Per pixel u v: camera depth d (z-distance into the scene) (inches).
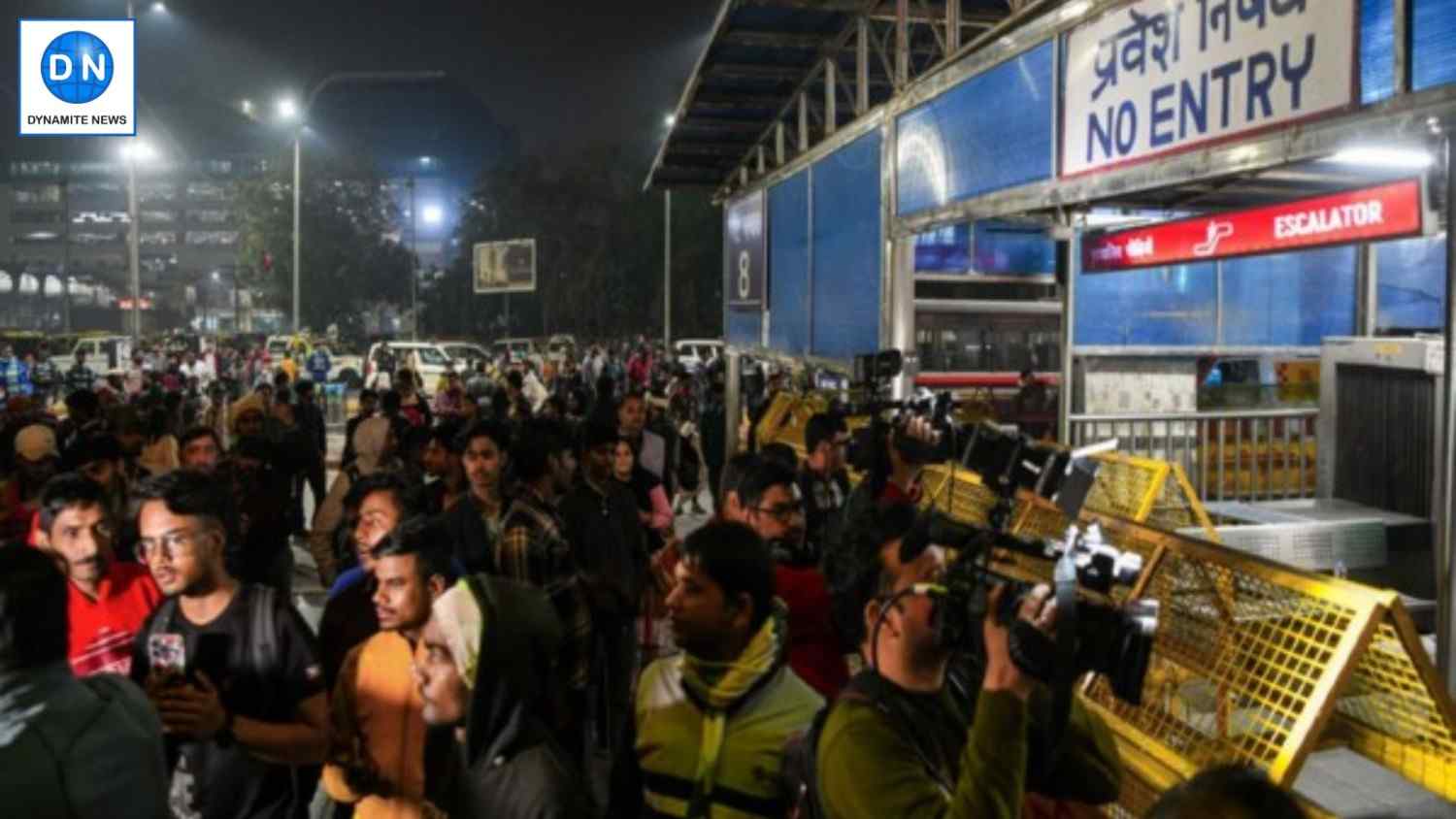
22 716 90.1
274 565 214.4
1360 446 288.8
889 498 182.1
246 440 222.4
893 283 460.8
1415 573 256.8
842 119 653.9
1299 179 323.3
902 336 461.4
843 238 543.5
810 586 140.3
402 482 163.5
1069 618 69.7
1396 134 201.0
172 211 5708.7
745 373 693.3
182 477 129.3
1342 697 131.6
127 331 4717.0
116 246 5777.6
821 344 585.0
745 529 101.0
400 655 120.3
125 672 146.3
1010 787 71.3
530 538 177.3
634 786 105.0
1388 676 125.2
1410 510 270.8
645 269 2311.8
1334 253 499.5
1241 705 129.0
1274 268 514.0
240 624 129.0
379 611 122.2
